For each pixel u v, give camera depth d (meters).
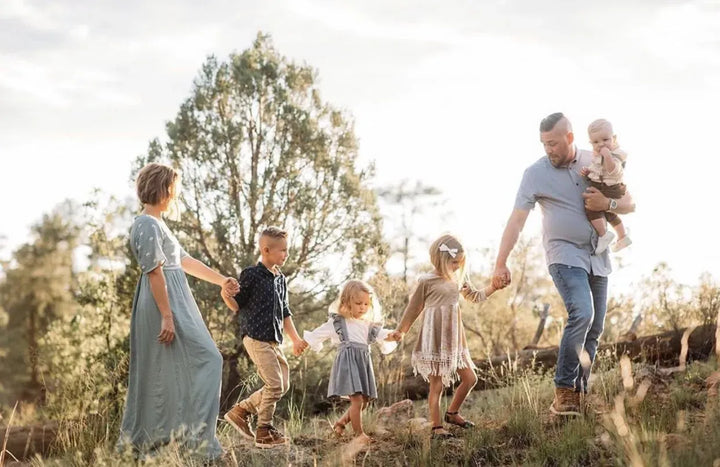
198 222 13.77
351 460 4.72
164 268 5.18
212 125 14.15
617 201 5.32
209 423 4.95
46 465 5.74
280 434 5.26
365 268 13.53
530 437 5.00
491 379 9.12
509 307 15.09
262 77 14.36
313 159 14.19
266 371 5.25
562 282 5.34
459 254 5.51
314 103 14.96
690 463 3.92
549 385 6.98
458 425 5.57
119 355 9.42
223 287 5.32
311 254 13.77
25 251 34.69
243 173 14.09
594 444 4.62
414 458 4.75
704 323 9.16
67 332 9.85
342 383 5.43
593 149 5.55
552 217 5.41
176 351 5.06
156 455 4.76
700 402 5.42
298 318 13.52
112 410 7.34
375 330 5.61
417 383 9.36
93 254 10.70
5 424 8.18
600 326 5.53
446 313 5.46
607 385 6.02
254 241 13.60
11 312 34.06
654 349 8.92
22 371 28.36
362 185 14.58
